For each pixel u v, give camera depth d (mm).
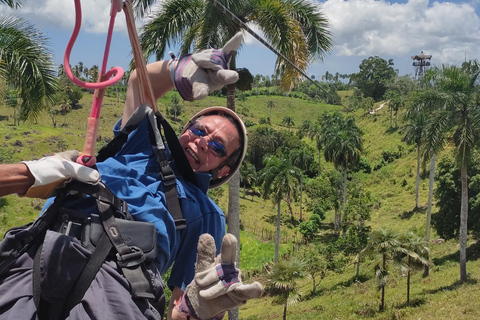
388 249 27859
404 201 62156
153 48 13258
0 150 55062
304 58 14070
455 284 30344
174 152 1812
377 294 31750
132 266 1336
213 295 1382
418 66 144375
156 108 1862
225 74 1758
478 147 26781
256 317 32719
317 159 92000
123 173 1647
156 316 1354
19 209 43562
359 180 70688
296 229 58438
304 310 32562
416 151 75750
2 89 11648
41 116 12930
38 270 1294
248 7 13336
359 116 109062
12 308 1266
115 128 1943
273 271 26312
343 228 52688
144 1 12562
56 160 1403
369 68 141625
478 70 24750
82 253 1314
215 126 1992
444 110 25062
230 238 1427
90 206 1455
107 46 1612
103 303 1261
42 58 12000
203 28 13141
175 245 1607
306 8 14328
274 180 42375
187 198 1730
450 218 41594
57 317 1303
